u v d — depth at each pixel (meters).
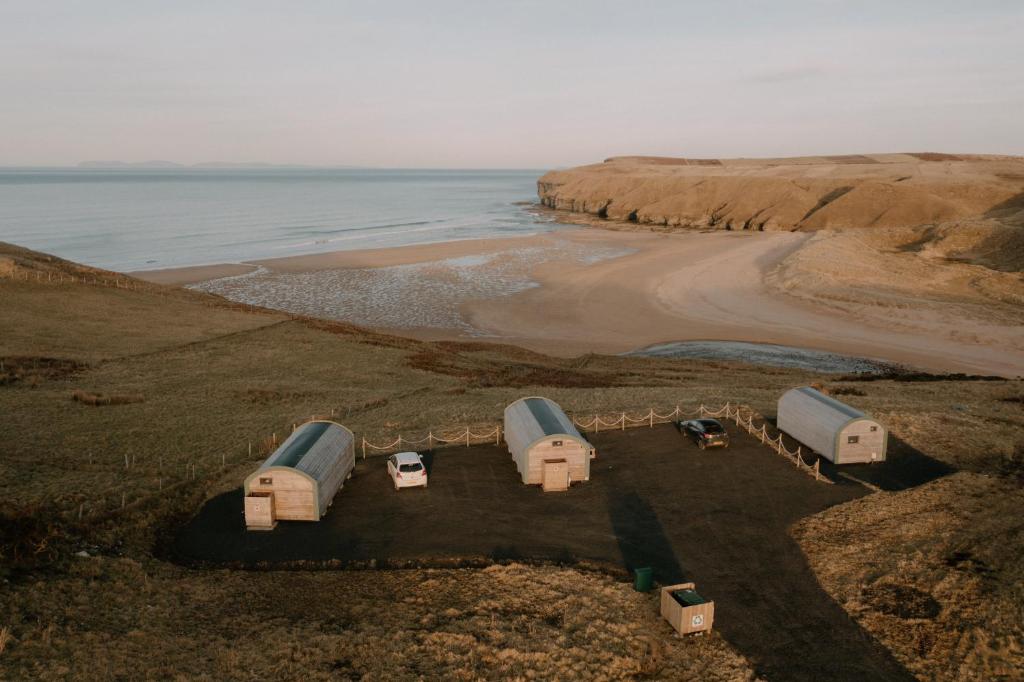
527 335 70.69
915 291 85.50
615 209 196.75
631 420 35.28
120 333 53.50
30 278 62.72
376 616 17.98
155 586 19.03
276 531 23.12
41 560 19.41
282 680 15.26
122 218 174.25
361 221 182.12
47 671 14.86
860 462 29.55
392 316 77.38
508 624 17.70
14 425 31.92
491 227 172.25
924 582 19.58
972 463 29.69
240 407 37.75
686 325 74.38
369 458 30.17
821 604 18.80
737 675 15.96
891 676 15.99
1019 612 18.00
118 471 27.53
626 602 18.83
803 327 72.75
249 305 73.38
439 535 22.77
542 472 26.77
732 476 27.84
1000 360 60.28
